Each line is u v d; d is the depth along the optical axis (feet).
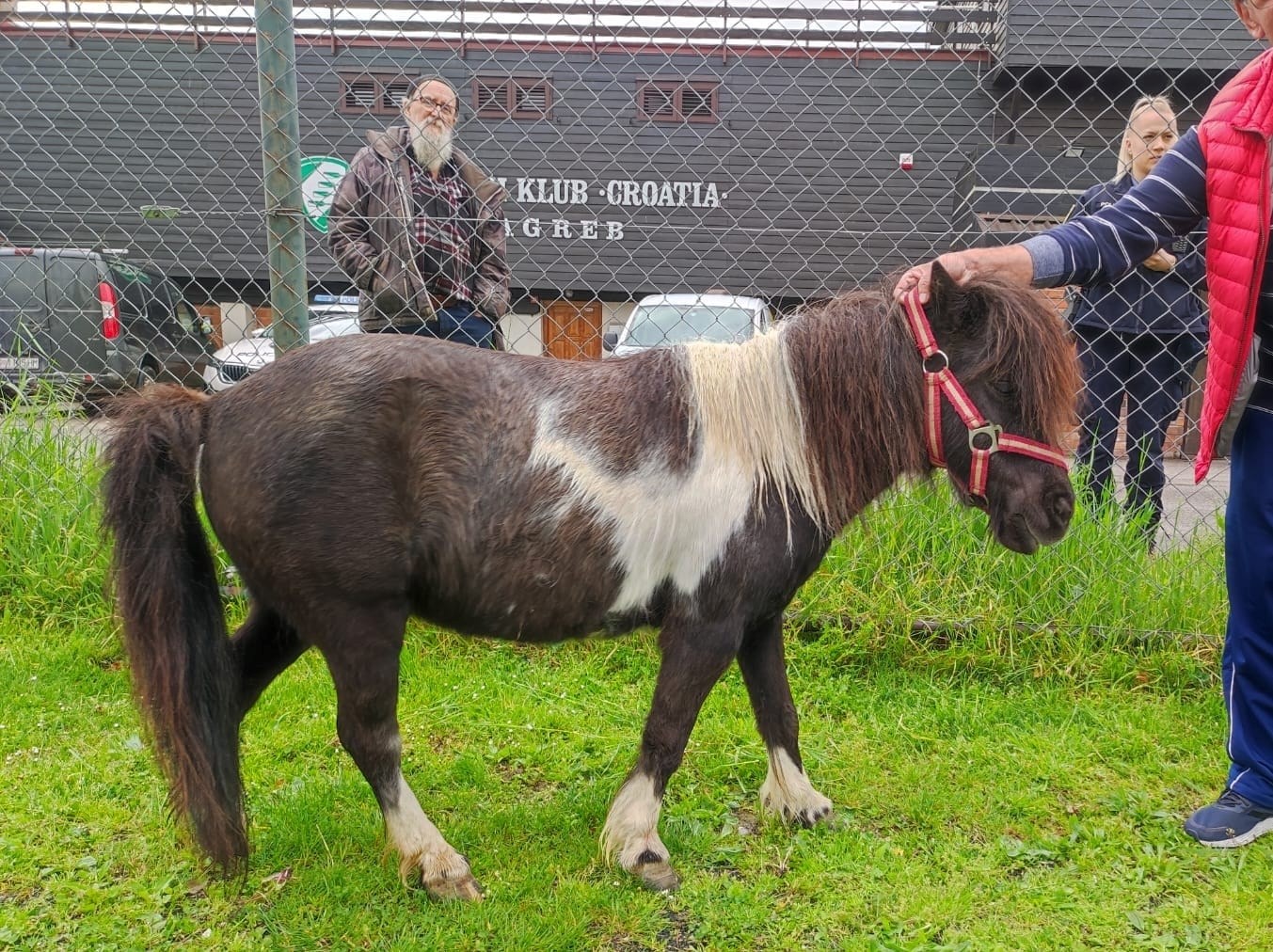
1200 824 7.57
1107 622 10.49
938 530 10.82
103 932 6.31
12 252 15.79
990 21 25.82
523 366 6.68
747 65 29.40
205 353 15.96
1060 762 8.68
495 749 8.87
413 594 6.56
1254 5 6.28
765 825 7.80
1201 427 7.16
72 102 28.81
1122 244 6.97
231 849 6.31
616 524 6.35
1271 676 7.39
